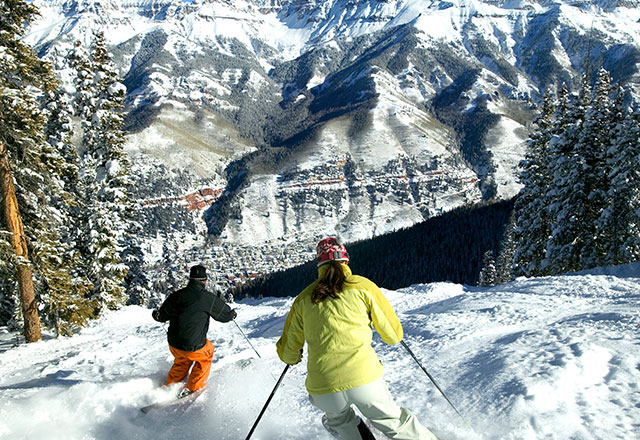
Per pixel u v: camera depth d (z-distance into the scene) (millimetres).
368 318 3322
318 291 3281
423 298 17453
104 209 24391
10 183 15234
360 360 3160
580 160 25375
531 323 8359
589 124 25406
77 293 19031
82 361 10039
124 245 31016
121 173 25594
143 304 31797
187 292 6000
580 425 3516
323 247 3424
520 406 3924
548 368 4629
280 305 21875
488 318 9258
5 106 14734
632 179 23531
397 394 4980
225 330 13633
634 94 24281
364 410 3152
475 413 4055
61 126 24984
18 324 19906
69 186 24375
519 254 30531
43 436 4672
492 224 99438
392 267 99188
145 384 6188
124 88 25469
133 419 5160
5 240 15234
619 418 3537
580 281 14688
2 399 6105
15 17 15039
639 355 4699
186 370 6059
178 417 5098
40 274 17234
